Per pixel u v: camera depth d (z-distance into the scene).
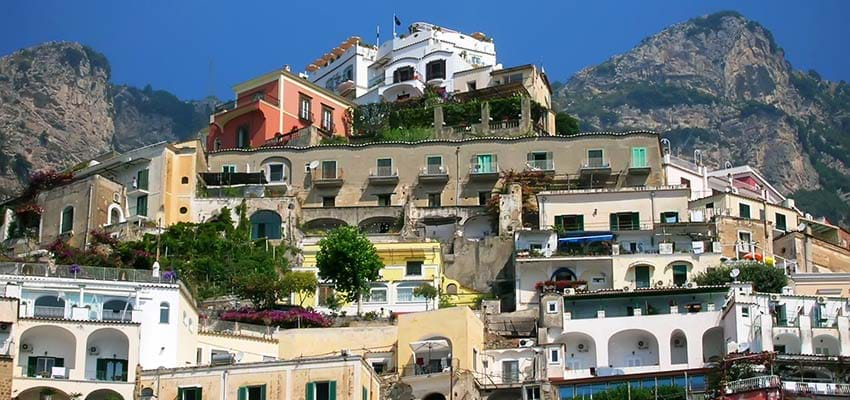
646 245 110.38
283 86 138.00
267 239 113.75
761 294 90.69
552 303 93.19
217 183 120.44
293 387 73.75
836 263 117.94
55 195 117.56
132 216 116.81
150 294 83.88
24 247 115.75
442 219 117.38
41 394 77.44
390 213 118.94
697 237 109.75
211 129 140.12
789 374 82.69
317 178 123.44
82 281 83.38
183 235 111.81
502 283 108.31
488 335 92.88
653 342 91.62
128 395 78.69
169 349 82.88
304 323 94.44
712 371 85.19
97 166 120.81
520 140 123.31
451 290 108.50
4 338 77.25
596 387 85.50
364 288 102.12
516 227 112.88
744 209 118.62
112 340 81.00
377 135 132.38
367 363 77.00
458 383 83.38
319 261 101.88
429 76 153.50
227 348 88.38
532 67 145.25
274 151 124.88
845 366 82.69
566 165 122.25
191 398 74.38
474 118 132.12
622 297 93.69
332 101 142.75
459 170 122.88
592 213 112.81
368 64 166.88
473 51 162.25
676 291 93.06
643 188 113.75
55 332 79.81
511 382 86.25
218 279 105.00
